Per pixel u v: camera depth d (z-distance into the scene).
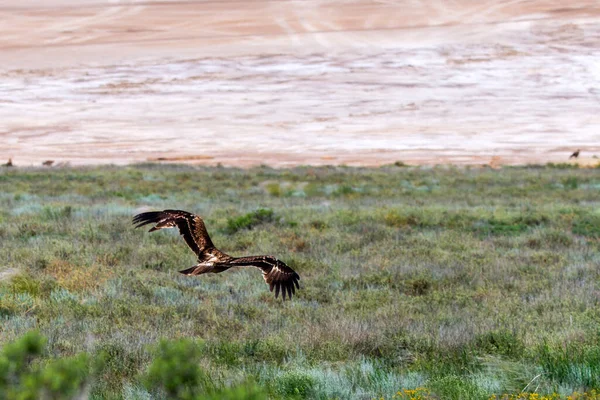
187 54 108.19
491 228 25.45
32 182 40.62
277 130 73.00
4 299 14.55
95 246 20.44
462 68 101.38
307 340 12.89
